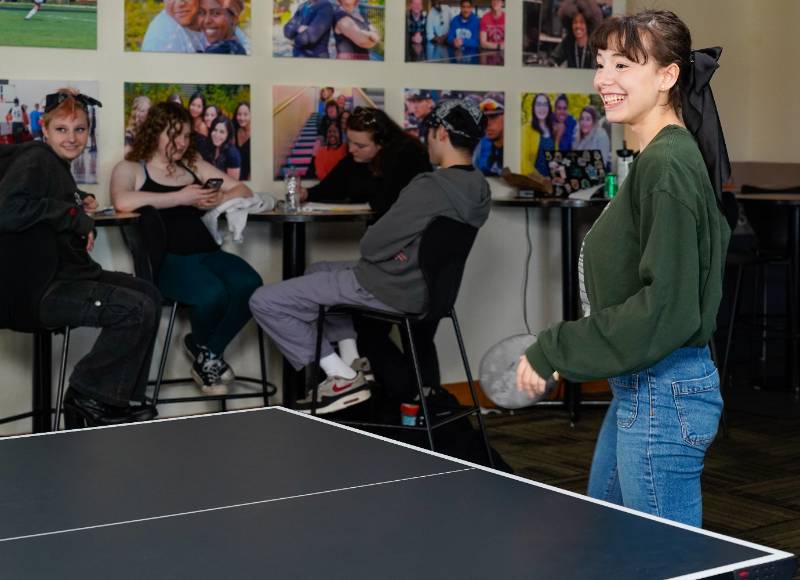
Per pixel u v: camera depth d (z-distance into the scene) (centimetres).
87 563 120
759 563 120
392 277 413
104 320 396
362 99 543
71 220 393
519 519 134
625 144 577
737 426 529
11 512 139
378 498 144
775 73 708
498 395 451
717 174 209
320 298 426
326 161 536
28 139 473
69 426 434
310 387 511
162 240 446
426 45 560
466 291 587
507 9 581
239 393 524
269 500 143
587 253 212
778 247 621
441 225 404
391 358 490
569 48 600
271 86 523
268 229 531
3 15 465
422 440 465
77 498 145
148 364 413
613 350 197
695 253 193
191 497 145
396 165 472
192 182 490
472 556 121
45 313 391
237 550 123
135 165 480
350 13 539
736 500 408
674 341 194
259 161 523
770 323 679
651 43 208
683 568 118
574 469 447
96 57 485
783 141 707
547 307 612
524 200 530
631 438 208
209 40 507
